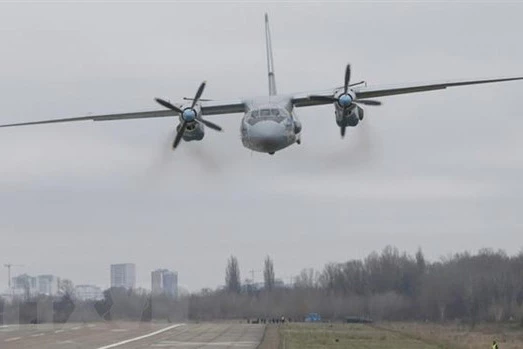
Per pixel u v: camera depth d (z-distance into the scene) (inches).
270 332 7677.2
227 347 5753.0
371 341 6584.6
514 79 5157.5
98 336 7032.5
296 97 5216.5
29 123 5403.5
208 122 5236.2
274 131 4854.8
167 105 5137.8
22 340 6471.5
